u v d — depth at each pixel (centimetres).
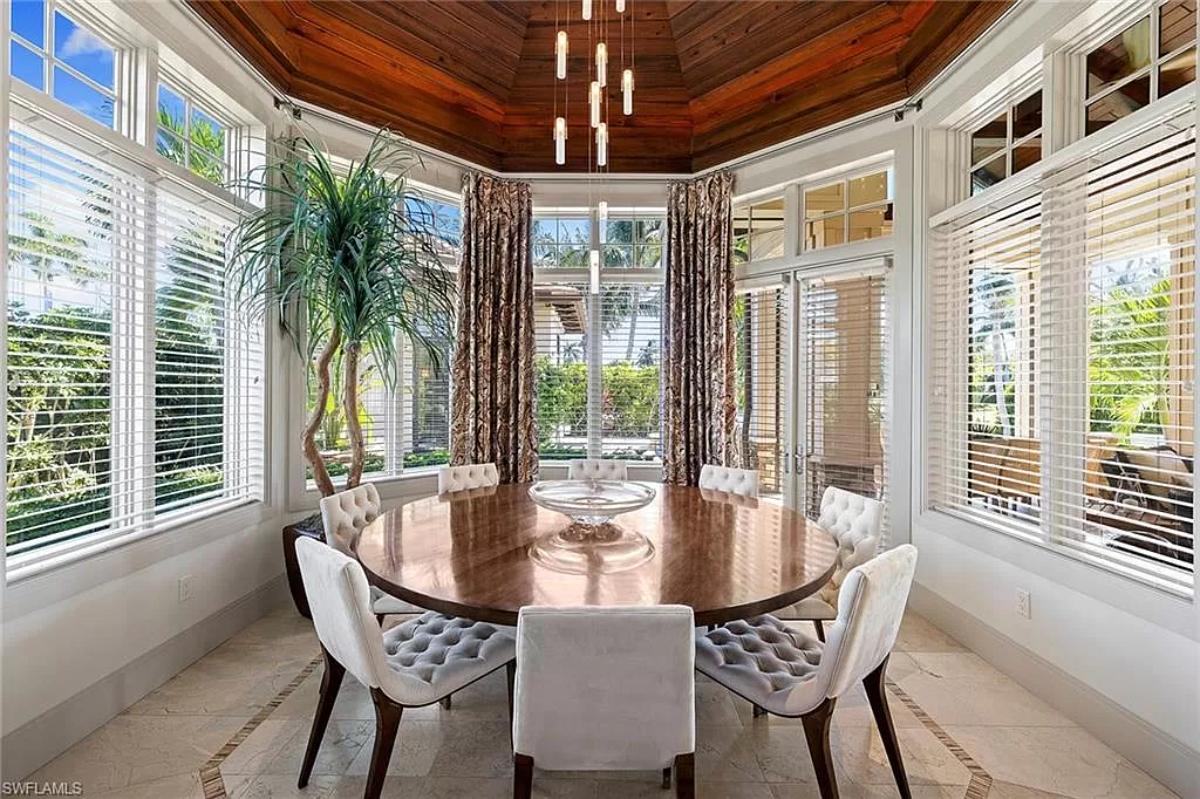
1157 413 210
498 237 438
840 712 231
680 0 365
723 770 194
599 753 143
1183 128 192
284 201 332
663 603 157
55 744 198
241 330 314
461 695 240
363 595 160
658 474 453
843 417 377
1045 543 246
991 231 289
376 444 408
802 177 390
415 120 398
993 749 207
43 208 206
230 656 273
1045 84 251
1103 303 227
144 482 250
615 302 461
